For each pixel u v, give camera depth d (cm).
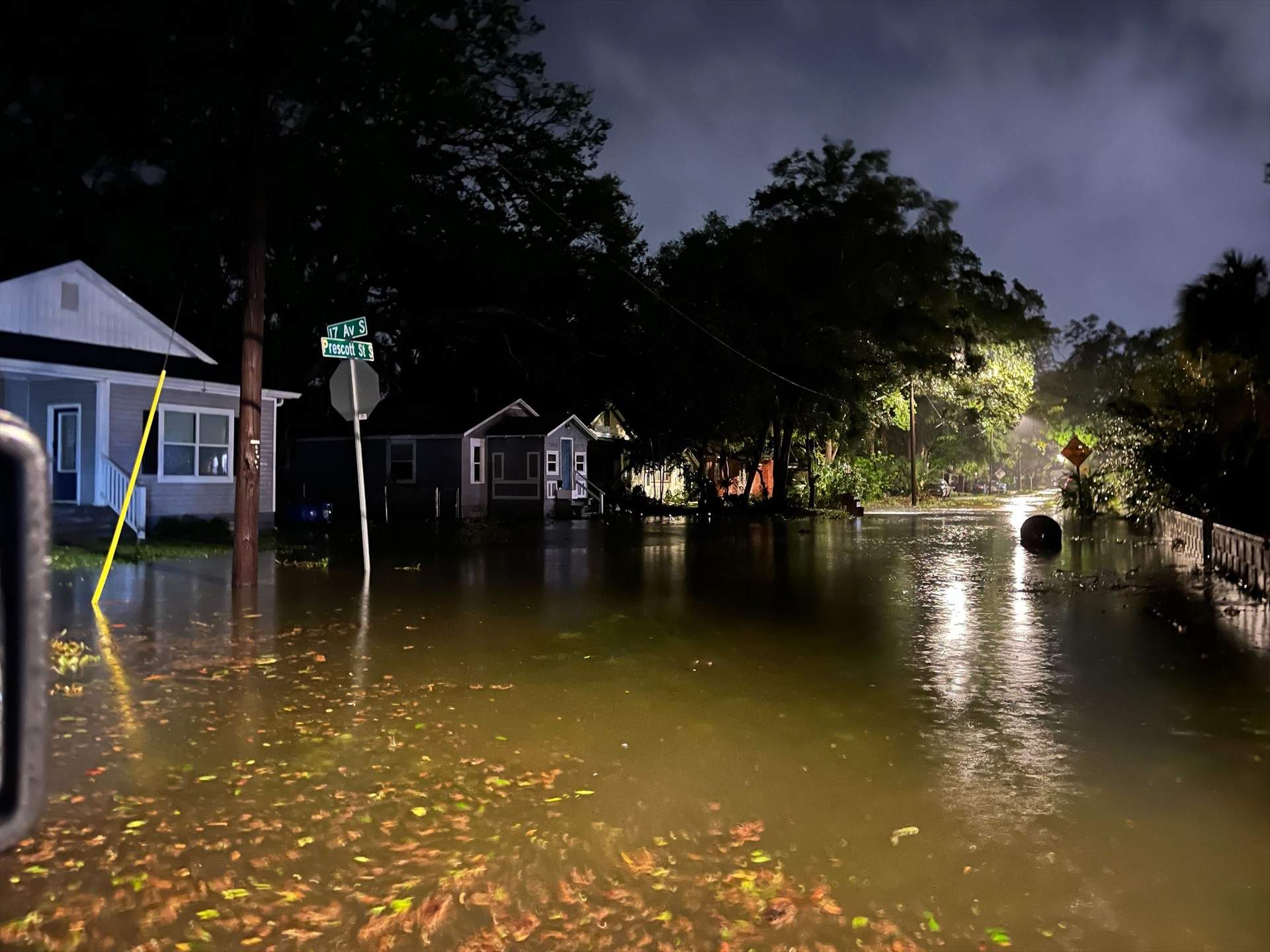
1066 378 9325
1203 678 948
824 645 1123
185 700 829
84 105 2873
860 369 4753
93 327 2330
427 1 3091
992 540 2897
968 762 679
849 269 4872
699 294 4641
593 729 760
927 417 6819
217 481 2472
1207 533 2056
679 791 618
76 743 700
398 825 555
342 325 1600
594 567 1992
